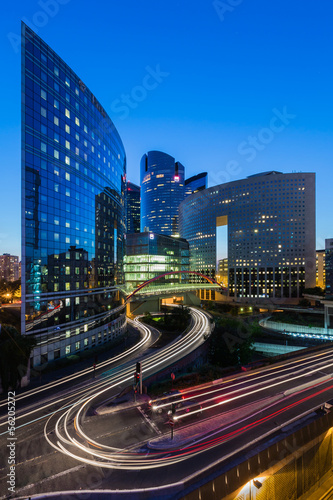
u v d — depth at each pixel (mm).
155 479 17578
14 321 50594
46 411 28422
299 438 14273
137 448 21391
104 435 23453
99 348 52906
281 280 153500
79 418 26766
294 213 154125
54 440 22828
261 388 32688
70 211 51844
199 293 175125
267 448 12633
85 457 20375
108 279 65812
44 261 45000
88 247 57531
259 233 159375
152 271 120688
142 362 45750
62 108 50375
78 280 53406
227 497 10695
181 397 30484
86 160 57750
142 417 26469
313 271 149500
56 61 49062
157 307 112875
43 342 43750
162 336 66625
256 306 137125
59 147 49219
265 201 159125
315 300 132875
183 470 18281
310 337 77250
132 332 72625
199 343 57500
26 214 41906
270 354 74062
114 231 71188
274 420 24922
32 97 43719
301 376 36812
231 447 20672
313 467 14297
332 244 112375
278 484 12422
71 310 50688
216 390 32406
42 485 17406
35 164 43875
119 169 76938
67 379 38062
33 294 42438
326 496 13703
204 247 185375
